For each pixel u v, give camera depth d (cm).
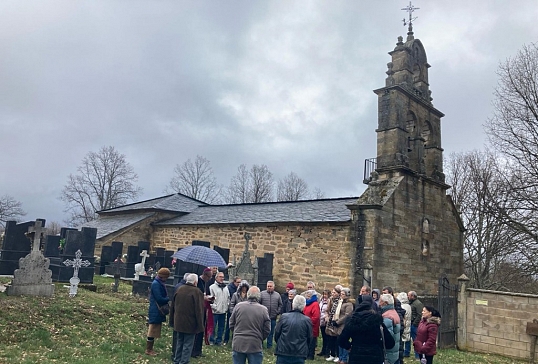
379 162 1714
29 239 1450
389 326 663
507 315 1252
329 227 1620
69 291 1191
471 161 2936
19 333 770
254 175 5647
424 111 1884
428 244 1792
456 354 1196
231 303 950
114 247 2098
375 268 1468
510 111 1848
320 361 916
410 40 1862
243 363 612
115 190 5122
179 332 708
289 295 955
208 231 2153
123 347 798
